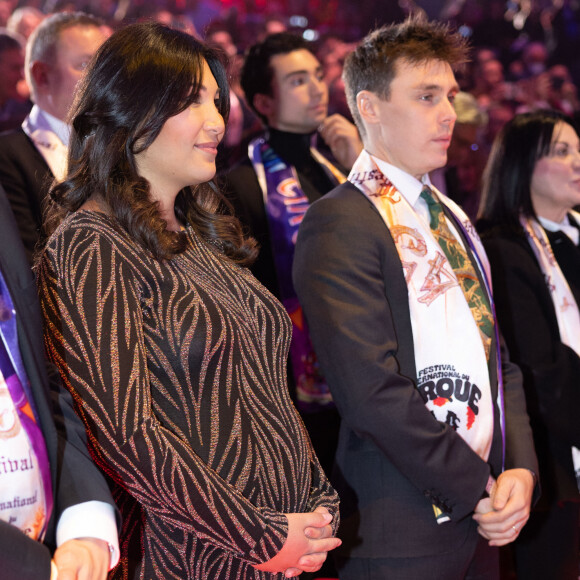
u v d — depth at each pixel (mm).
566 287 2740
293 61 3156
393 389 1953
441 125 2205
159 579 1518
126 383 1410
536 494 2219
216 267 1720
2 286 1297
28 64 3082
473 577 2217
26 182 2861
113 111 1582
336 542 1586
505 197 2811
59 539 1317
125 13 7336
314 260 2084
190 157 1637
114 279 1469
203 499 1412
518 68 8438
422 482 1969
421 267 2100
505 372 2375
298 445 1635
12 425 1242
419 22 2305
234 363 1555
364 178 2191
